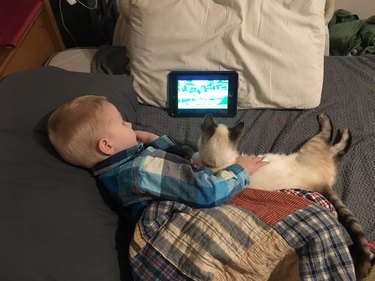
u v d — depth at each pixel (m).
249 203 0.95
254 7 1.19
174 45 1.23
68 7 1.69
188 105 1.27
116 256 0.91
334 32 1.76
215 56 1.23
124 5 1.40
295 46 1.21
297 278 0.89
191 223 0.88
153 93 1.29
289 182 1.04
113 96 1.19
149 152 0.96
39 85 1.11
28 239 0.81
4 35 1.25
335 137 1.19
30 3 1.39
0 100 1.03
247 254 0.85
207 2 1.21
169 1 1.21
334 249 0.85
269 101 1.26
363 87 1.34
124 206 0.97
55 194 0.90
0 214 0.83
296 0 1.19
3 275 0.77
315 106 1.28
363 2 1.85
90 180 0.98
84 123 0.93
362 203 1.04
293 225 0.87
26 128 1.03
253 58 1.22
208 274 0.83
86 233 0.87
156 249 0.87
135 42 1.25
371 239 0.98
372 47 1.70
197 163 1.04
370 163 1.12
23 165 0.95
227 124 1.26
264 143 1.20
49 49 1.59
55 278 0.79
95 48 1.50
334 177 1.09
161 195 0.92
